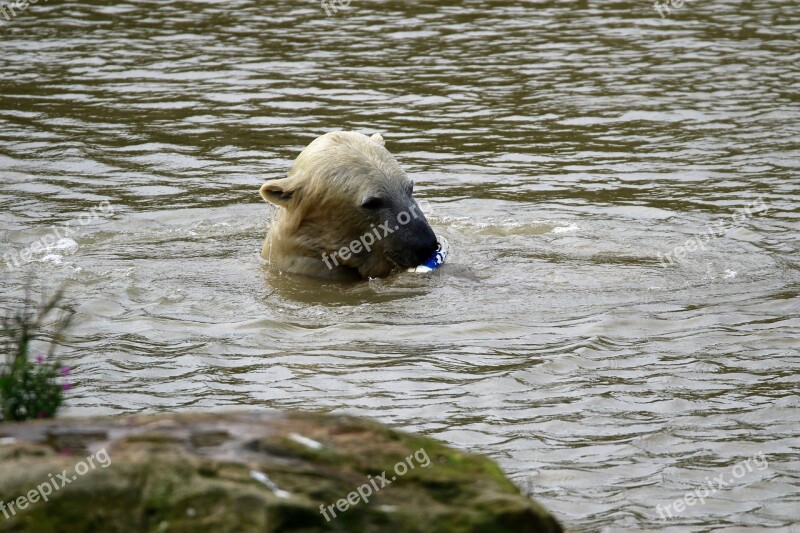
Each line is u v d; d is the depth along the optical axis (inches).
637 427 648.4
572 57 1807.3
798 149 1352.1
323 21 2037.4
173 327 831.7
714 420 657.0
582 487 572.4
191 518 391.9
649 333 808.9
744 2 2149.4
